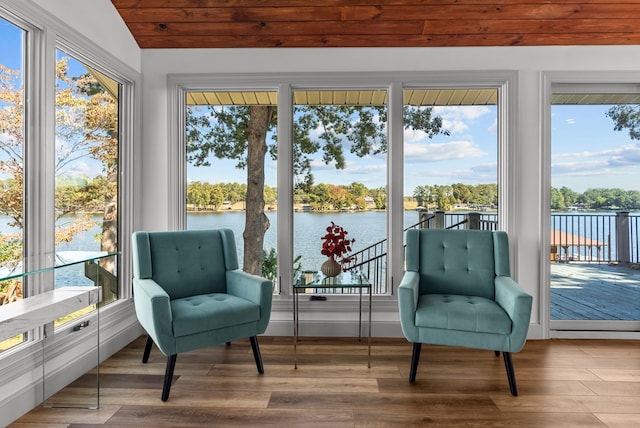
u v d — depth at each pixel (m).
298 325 3.25
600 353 2.88
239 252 3.43
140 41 3.22
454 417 1.99
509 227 3.20
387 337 3.22
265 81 3.26
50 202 2.25
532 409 2.07
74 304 1.94
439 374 2.50
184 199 3.37
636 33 3.04
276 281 3.40
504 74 3.19
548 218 3.20
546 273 3.19
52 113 2.26
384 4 2.83
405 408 2.08
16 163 2.12
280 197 3.30
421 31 3.07
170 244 2.70
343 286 2.65
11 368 1.96
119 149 3.15
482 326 2.25
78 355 2.46
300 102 3.39
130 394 2.23
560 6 2.82
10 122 2.08
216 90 3.37
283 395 2.21
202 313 2.26
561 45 3.17
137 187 3.22
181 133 3.34
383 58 3.24
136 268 2.53
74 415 2.01
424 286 2.80
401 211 3.28
